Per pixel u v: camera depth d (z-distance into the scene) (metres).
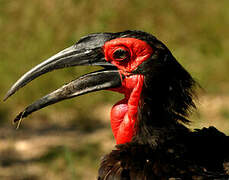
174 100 6.20
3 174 11.36
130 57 6.23
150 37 6.21
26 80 6.39
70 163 10.38
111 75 6.34
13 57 16.25
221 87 16.00
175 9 19.48
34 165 11.80
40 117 14.66
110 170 5.96
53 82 15.43
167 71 6.16
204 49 17.88
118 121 6.44
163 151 5.98
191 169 5.75
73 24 17.69
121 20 18.31
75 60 6.41
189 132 6.35
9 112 14.84
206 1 20.17
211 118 13.67
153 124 6.17
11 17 18.20
